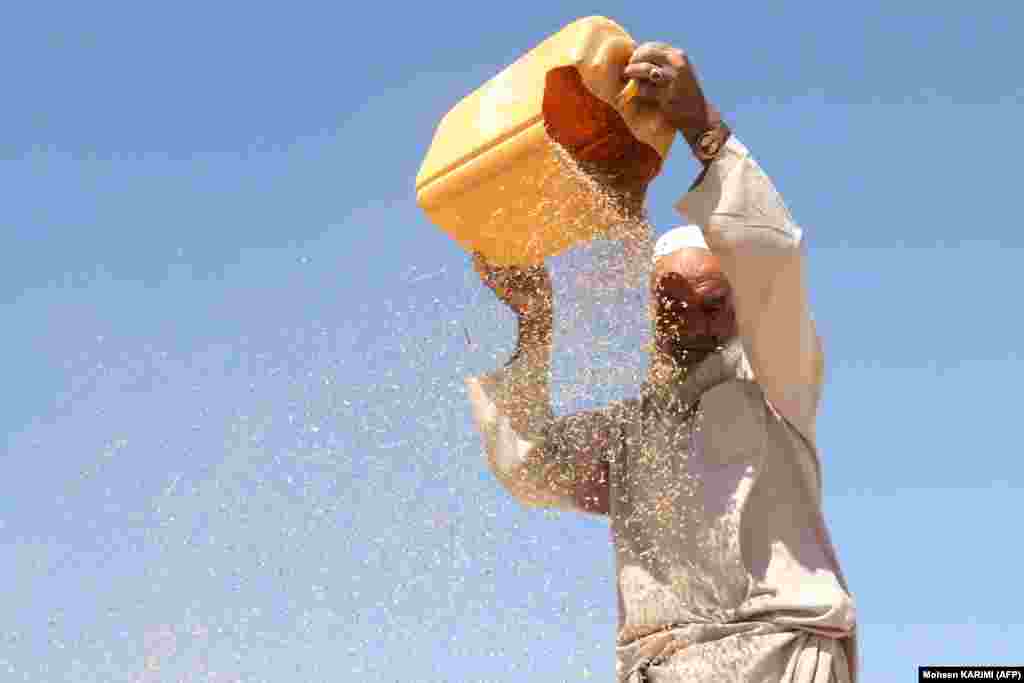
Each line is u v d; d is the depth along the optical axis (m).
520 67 4.75
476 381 5.00
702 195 4.45
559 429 4.94
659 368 4.80
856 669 4.36
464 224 4.85
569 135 4.77
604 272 4.65
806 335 4.52
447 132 4.93
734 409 4.60
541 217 4.66
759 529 4.46
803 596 4.32
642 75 4.40
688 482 4.57
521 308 5.03
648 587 4.50
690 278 4.69
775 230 4.40
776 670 4.23
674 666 4.31
